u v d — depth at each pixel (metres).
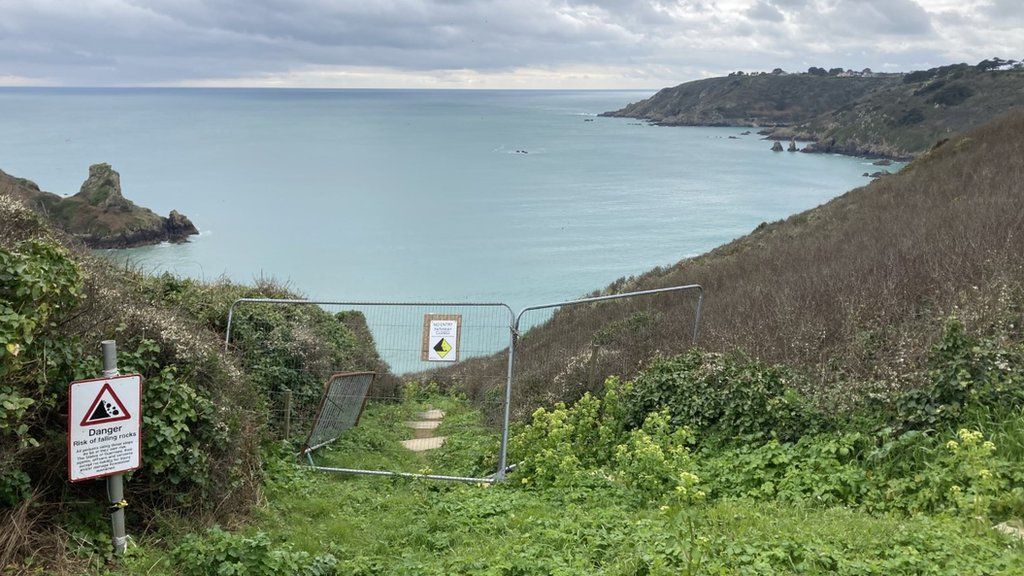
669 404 9.84
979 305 10.15
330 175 191.25
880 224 23.47
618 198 141.25
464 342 14.48
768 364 10.73
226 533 6.18
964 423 7.56
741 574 5.00
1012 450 6.89
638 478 8.15
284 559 5.91
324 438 11.33
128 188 154.00
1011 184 22.89
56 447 6.26
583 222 112.19
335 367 13.73
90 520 6.30
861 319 11.77
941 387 7.88
